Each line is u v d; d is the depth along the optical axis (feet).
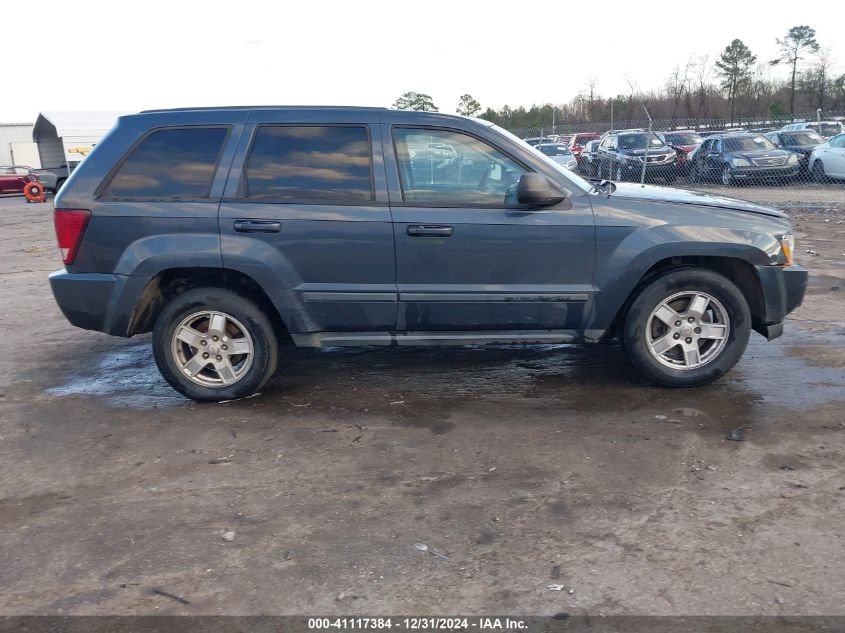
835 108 143.64
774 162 60.39
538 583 9.76
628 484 12.30
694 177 66.80
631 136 68.74
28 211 76.28
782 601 9.24
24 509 12.22
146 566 10.45
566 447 13.75
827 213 47.14
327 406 16.21
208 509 11.98
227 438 14.67
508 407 15.83
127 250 15.62
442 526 11.23
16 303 27.94
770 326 16.44
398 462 13.41
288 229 15.49
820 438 13.76
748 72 148.77
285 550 10.71
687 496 11.84
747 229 15.78
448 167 15.79
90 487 12.89
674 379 16.24
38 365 19.97
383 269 15.62
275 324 16.87
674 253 15.53
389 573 10.09
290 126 15.94
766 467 12.71
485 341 16.17
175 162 15.93
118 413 16.25
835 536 10.61
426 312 15.84
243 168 15.79
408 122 15.88
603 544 10.60
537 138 80.79
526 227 15.46
